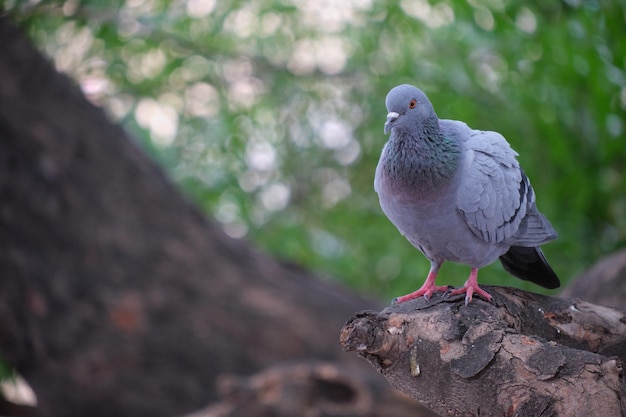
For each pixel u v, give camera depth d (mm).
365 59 8625
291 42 8859
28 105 6648
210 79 9156
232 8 8203
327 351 6957
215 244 7301
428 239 3828
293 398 5598
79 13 7875
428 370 2871
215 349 6719
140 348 6602
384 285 10047
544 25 6945
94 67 8734
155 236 6945
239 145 9289
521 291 3508
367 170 9812
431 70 7895
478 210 3699
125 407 6602
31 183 6512
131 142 7402
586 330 3398
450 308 3057
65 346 6523
